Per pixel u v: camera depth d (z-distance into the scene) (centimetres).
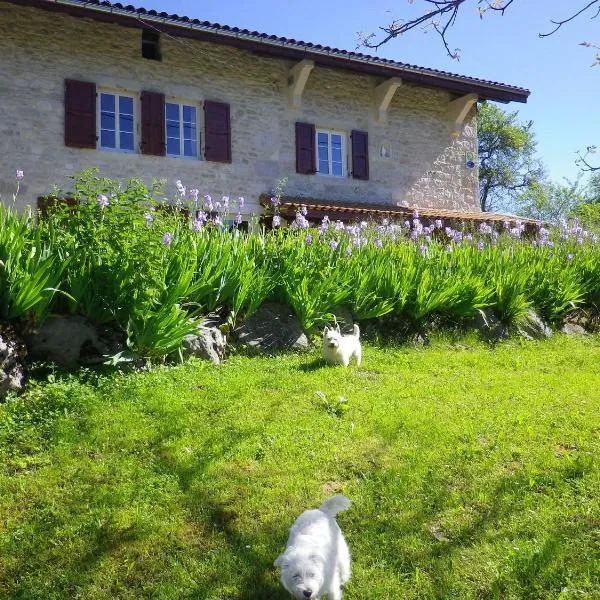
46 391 580
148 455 489
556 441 530
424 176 1850
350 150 1752
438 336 954
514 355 904
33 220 729
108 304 672
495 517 408
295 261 886
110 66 1471
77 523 402
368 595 341
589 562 357
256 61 1638
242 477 458
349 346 760
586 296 1170
